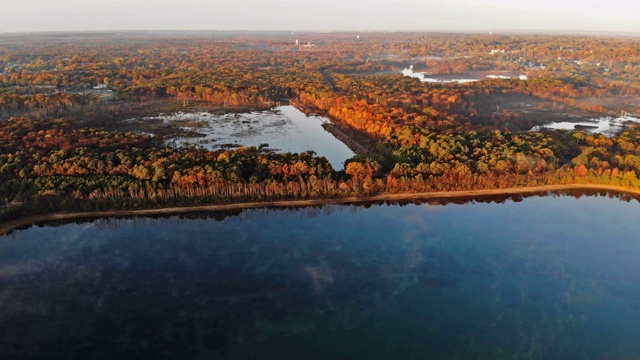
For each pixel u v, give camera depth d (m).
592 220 152.25
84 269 123.69
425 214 155.50
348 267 125.94
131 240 138.25
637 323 105.12
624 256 131.62
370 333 101.88
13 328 101.75
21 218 143.62
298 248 135.38
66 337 99.62
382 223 149.50
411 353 96.44
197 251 133.12
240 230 145.00
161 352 95.94
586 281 120.44
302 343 98.94
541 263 128.00
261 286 117.75
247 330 102.56
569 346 98.25
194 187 157.12
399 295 114.56
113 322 104.38
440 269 125.06
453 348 97.81
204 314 107.44
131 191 153.25
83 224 145.88
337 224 148.88
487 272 123.88
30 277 119.69
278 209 156.12
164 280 119.69
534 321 105.75
